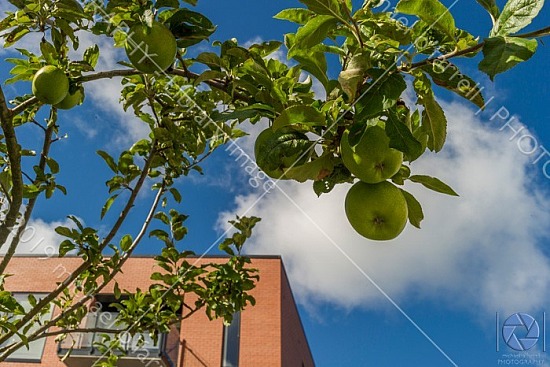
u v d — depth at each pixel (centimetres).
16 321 428
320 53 255
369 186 233
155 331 556
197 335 1836
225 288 565
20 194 345
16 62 389
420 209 247
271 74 317
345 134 227
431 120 236
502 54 181
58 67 337
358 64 214
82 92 378
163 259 564
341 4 221
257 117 285
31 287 1842
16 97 435
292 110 226
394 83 205
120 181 469
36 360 1775
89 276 463
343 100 231
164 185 512
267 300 1902
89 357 1722
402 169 248
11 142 331
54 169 446
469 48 208
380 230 232
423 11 212
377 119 210
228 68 300
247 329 1858
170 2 289
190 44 294
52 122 432
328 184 253
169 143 466
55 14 352
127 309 545
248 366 1794
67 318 539
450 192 241
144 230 493
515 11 190
